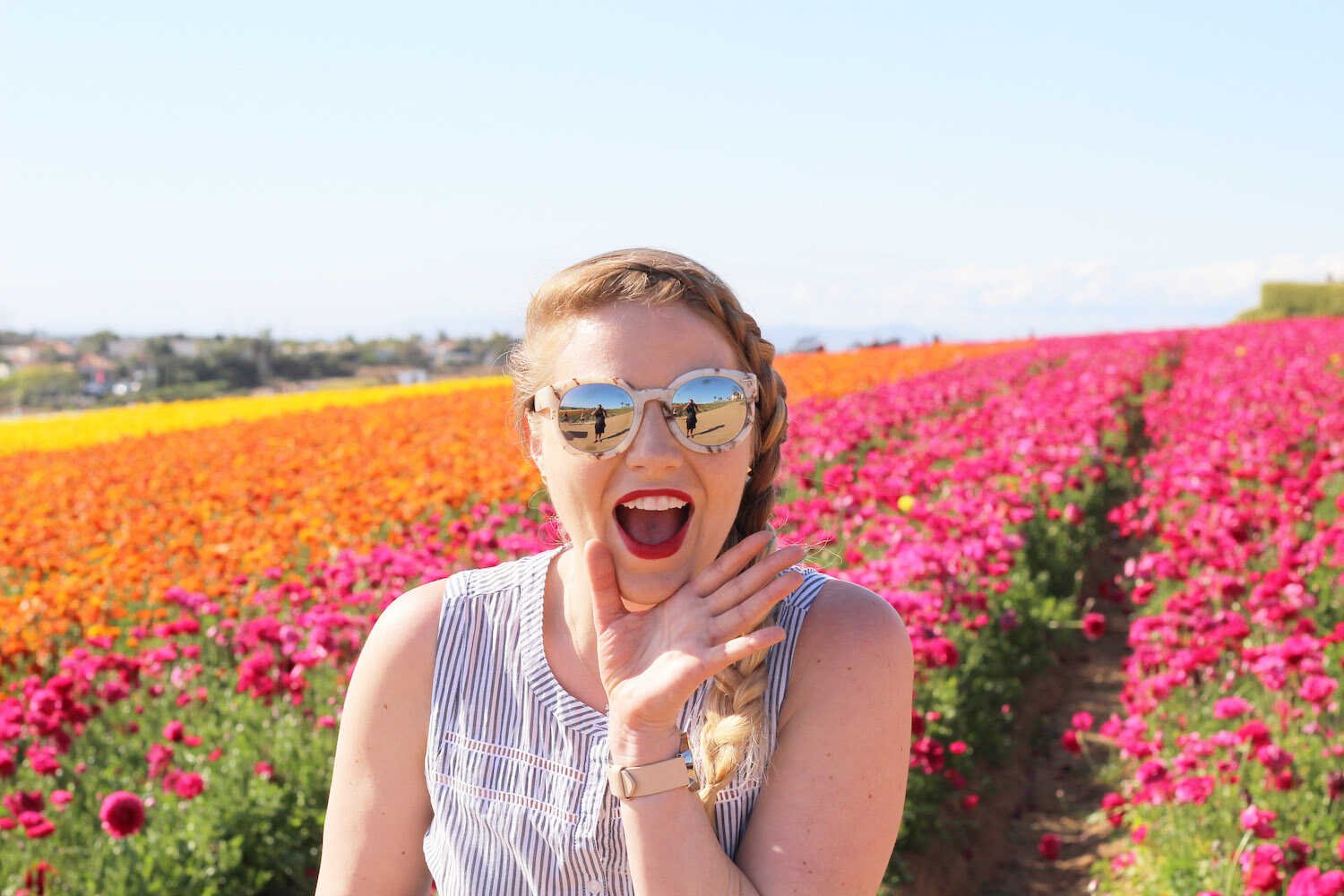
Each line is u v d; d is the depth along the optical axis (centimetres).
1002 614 655
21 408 7225
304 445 1753
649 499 140
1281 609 546
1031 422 1206
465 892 151
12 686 626
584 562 140
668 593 139
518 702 151
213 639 680
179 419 3225
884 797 143
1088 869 514
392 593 620
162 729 548
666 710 130
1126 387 1753
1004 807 571
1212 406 1373
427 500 891
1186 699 572
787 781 141
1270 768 430
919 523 790
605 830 143
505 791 149
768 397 153
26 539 973
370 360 8119
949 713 523
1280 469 888
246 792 470
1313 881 319
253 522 901
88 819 470
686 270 144
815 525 759
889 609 151
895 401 1563
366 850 157
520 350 154
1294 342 2500
